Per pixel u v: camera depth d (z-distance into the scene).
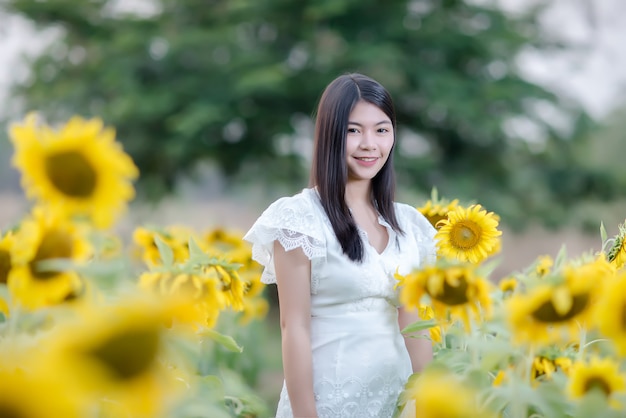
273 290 10.78
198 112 14.17
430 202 2.81
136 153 15.66
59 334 0.82
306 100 15.27
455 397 1.15
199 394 1.53
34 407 0.77
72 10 16.00
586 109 16.36
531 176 16.77
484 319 1.62
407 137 16.41
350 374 2.24
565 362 1.78
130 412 0.98
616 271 2.00
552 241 17.88
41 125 1.16
